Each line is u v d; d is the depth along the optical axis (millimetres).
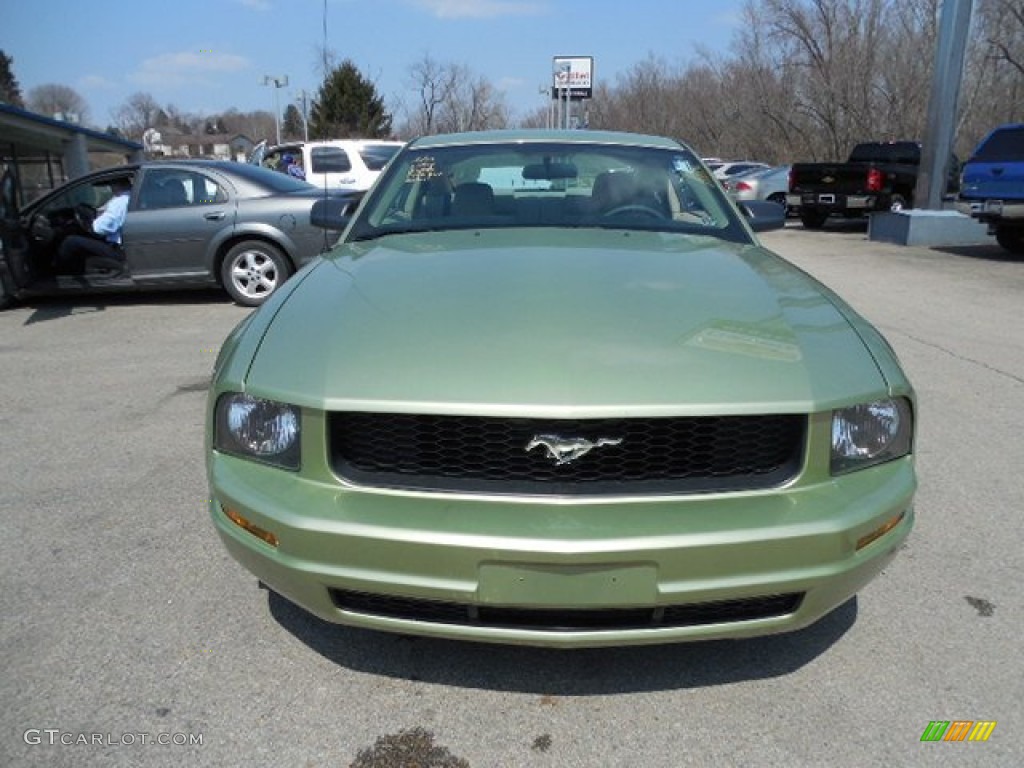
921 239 14094
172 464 3910
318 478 2027
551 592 1895
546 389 1938
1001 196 11617
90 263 7902
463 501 1942
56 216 8102
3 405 4867
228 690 2297
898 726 2172
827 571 1966
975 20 30516
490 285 2445
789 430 2004
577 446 1912
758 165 24266
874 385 2117
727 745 2105
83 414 4680
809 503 1978
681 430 1947
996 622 2643
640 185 3551
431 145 3854
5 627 2568
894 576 2926
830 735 2141
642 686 2324
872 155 20062
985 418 4648
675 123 48719
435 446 1970
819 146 35344
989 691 2311
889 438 2141
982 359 5973
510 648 2484
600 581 1881
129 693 2279
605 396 1924
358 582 1951
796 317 2318
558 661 2426
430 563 1906
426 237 3143
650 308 2287
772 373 2027
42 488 3633
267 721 2180
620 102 53188
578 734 2145
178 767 2020
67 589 2791
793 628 2061
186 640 2518
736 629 2012
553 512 1913
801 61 35250
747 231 3379
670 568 1883
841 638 2559
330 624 2604
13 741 2090
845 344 2225
